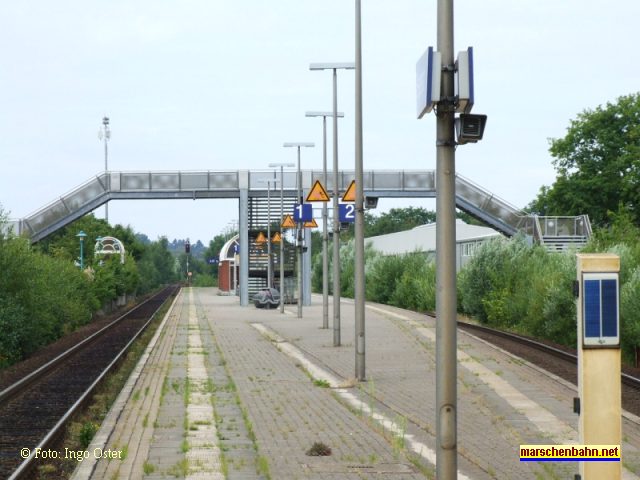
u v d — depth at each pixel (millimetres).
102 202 58625
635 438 14219
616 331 9008
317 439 13977
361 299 22500
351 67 33656
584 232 53781
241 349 32312
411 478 11156
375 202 23625
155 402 18359
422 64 9586
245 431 14820
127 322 54375
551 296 35312
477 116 9297
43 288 36000
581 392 9078
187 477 11234
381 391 20234
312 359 28203
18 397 21234
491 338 36906
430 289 58031
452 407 9523
